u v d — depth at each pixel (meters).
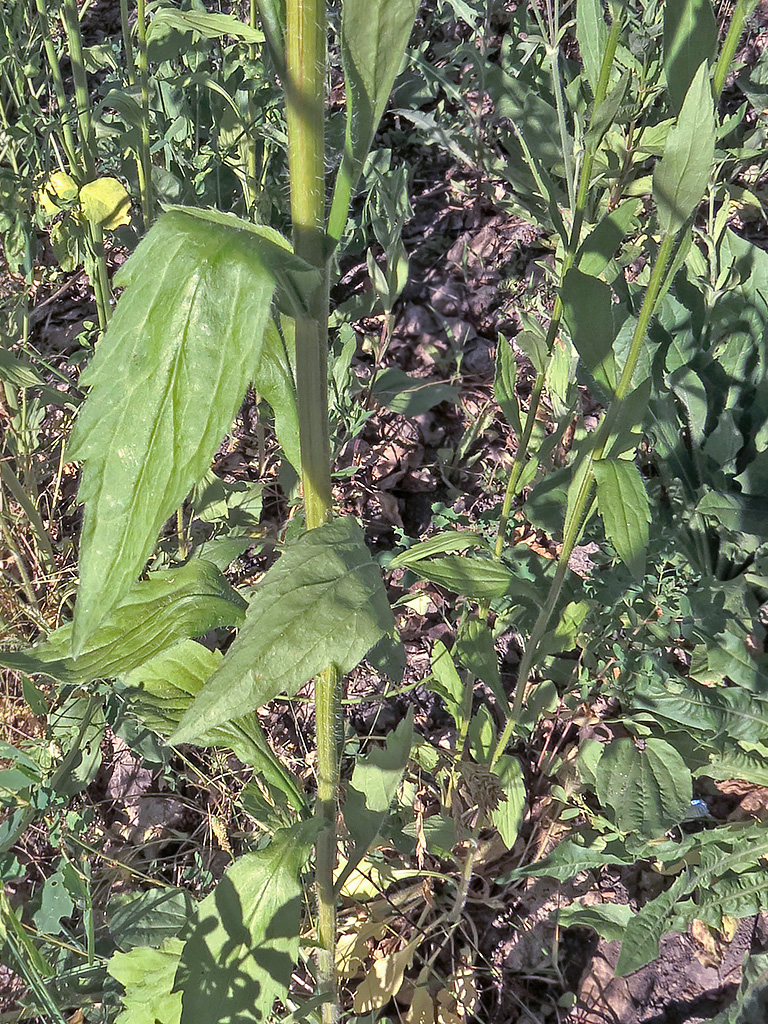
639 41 1.74
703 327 1.92
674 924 1.50
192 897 1.53
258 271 0.57
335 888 1.17
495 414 2.43
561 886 1.70
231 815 1.77
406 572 1.91
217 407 0.56
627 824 1.42
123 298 0.56
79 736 1.46
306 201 0.73
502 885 1.72
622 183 2.04
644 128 1.94
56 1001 1.21
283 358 0.87
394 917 1.65
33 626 1.95
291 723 1.94
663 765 1.48
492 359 2.55
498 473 2.27
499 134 2.38
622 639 1.81
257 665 0.67
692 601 1.73
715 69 0.88
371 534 2.27
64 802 1.47
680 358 1.86
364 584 0.72
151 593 0.95
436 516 2.07
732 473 1.84
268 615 0.69
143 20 1.52
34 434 2.06
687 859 1.66
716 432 1.83
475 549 1.78
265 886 0.95
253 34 1.37
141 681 1.11
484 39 2.16
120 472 0.55
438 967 1.63
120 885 1.65
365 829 1.21
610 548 1.77
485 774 1.53
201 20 1.40
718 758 1.63
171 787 1.82
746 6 0.84
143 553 0.56
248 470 2.38
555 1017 1.57
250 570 2.13
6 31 1.67
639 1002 1.56
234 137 1.99
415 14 0.66
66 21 1.53
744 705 1.59
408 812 1.72
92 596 0.55
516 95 1.94
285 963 0.93
